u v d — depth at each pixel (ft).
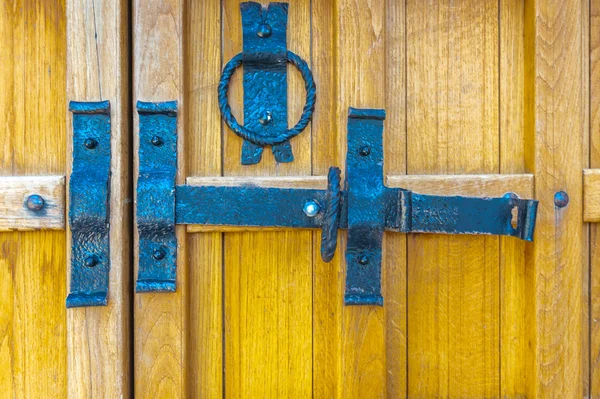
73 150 2.59
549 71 2.81
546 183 2.80
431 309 2.86
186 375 2.70
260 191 2.65
